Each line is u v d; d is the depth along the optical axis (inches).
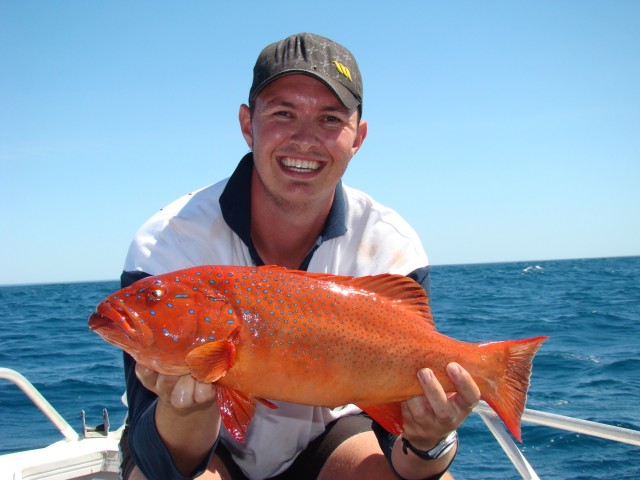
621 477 65.7
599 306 278.4
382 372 28.1
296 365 27.2
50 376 134.1
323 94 31.5
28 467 44.4
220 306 27.0
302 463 36.1
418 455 30.7
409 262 36.3
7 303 516.1
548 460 71.7
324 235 35.2
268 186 32.7
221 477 32.9
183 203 36.5
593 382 109.4
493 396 29.0
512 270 955.3
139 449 30.0
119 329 26.6
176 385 26.4
